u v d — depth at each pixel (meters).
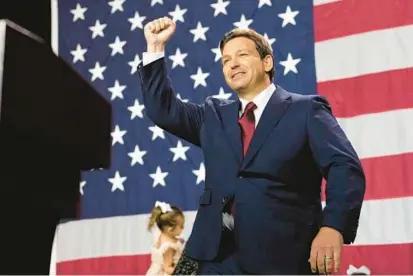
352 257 5.46
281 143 2.26
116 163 6.58
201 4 6.66
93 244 6.46
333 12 6.06
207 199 2.28
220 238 2.18
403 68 5.68
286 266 2.13
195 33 6.61
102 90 6.87
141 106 6.68
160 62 2.49
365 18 5.92
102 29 7.06
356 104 5.77
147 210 6.37
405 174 5.46
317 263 1.99
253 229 2.14
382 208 5.46
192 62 6.55
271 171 2.21
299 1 6.23
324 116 2.31
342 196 2.11
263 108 2.41
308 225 2.23
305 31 6.14
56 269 6.51
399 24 5.79
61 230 6.57
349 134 5.73
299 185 2.26
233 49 2.50
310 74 6.01
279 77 6.10
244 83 2.44
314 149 2.25
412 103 5.58
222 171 2.29
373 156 5.59
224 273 2.18
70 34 7.16
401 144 5.54
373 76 5.76
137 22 6.94
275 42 6.21
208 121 2.46
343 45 5.94
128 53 6.89
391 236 5.39
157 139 6.52
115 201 6.50
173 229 5.49
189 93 6.48
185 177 6.32
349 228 2.10
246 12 6.43
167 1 6.82
